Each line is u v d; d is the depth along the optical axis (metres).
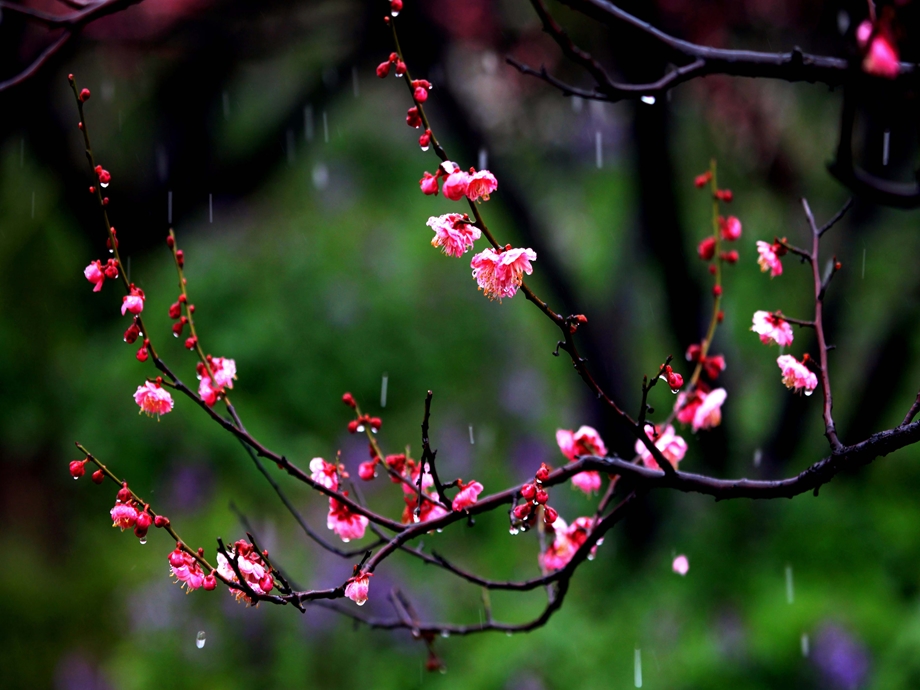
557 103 8.71
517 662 6.36
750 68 2.65
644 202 6.33
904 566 6.77
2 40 5.44
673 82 2.68
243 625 7.54
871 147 6.28
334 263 11.77
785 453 7.20
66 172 7.07
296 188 12.84
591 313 7.43
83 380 8.93
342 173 13.55
